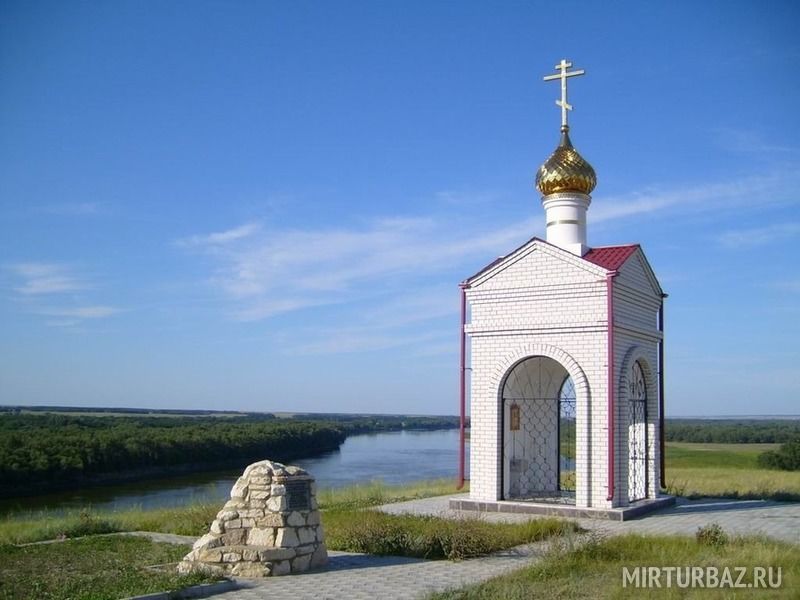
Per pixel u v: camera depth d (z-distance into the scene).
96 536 17.44
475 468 21.09
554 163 22.42
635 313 21.53
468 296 21.94
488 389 21.12
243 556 12.81
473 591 11.26
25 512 33.56
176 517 19.97
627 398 20.30
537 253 21.05
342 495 25.55
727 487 26.50
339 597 11.23
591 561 13.20
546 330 20.58
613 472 19.36
